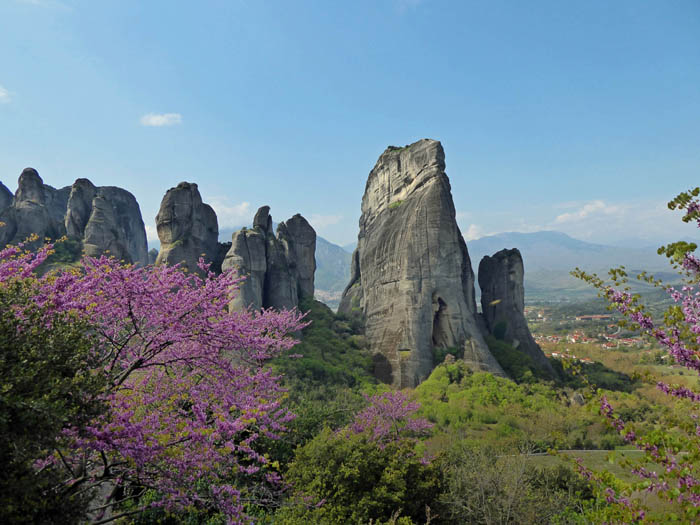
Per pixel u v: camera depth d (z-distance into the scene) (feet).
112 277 40.73
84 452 35.94
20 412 24.81
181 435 37.88
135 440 32.42
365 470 68.49
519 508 68.18
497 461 89.92
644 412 159.63
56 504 28.25
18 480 25.14
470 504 69.92
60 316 32.76
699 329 22.38
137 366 41.93
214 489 37.37
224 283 46.60
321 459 70.28
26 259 42.14
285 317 71.61
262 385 53.47
